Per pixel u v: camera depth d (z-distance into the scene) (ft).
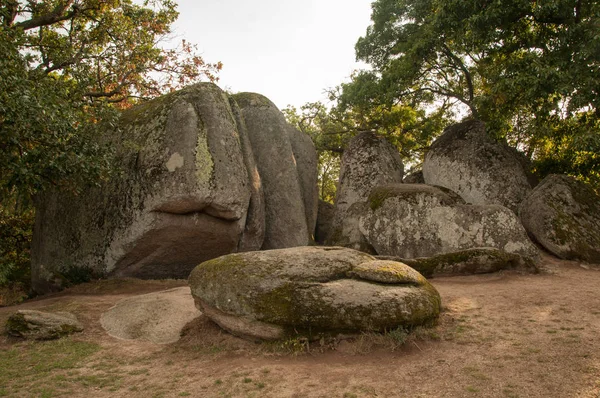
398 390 16.70
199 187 34.19
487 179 46.42
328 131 73.72
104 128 36.06
